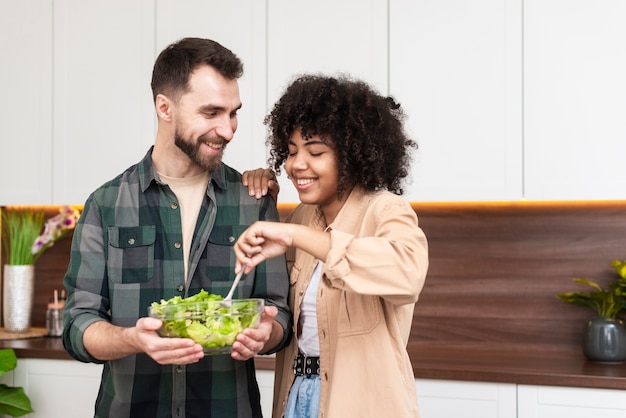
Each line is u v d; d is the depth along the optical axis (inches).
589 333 110.4
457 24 113.7
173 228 73.4
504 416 102.7
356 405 64.7
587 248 121.0
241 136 122.0
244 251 62.0
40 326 144.1
